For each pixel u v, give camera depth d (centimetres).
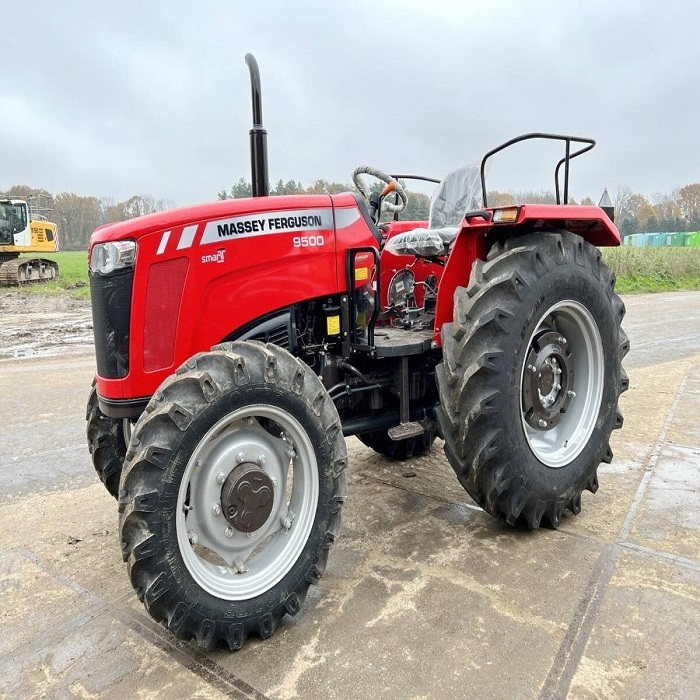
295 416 230
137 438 205
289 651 217
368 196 390
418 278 401
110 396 249
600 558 271
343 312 292
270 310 271
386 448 406
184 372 217
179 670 209
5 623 237
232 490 221
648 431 447
